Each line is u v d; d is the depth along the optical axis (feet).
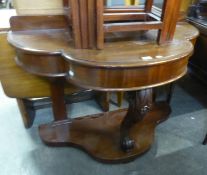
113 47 2.95
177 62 2.78
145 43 3.10
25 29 3.38
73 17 2.64
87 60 2.56
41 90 4.36
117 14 3.05
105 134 4.47
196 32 3.73
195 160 4.18
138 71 2.57
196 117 5.25
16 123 5.01
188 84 6.53
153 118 4.94
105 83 2.64
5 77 4.01
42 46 2.90
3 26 3.68
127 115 3.69
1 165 4.02
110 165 4.05
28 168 3.98
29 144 4.47
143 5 3.41
